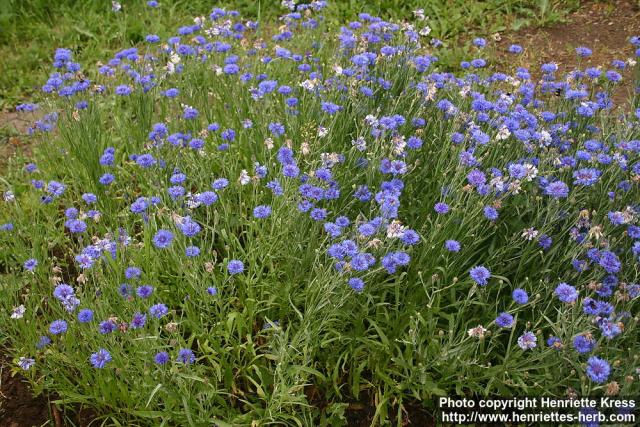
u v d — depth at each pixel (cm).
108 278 276
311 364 272
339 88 358
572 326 246
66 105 370
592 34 562
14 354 271
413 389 259
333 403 261
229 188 330
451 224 282
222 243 307
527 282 287
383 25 405
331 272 274
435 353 257
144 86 375
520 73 382
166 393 236
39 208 338
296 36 462
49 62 545
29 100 500
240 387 268
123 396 241
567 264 287
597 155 310
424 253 273
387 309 290
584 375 237
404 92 365
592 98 393
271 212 290
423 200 316
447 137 323
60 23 587
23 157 404
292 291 281
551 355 255
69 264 325
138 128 377
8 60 536
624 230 296
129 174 358
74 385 266
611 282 272
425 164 332
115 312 263
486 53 534
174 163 340
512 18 588
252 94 348
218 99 396
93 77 510
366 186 301
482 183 279
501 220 306
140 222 329
